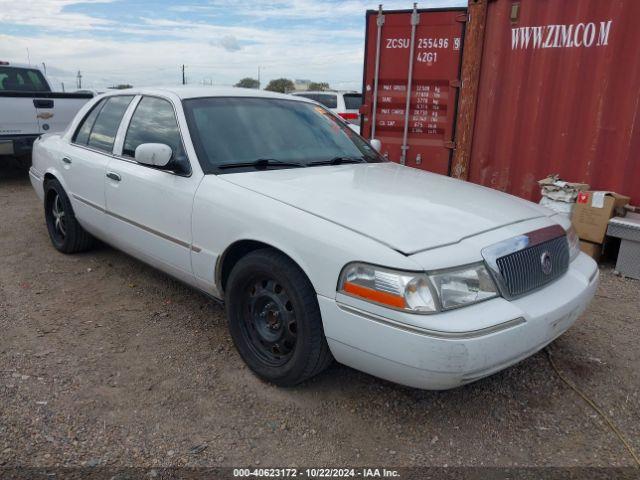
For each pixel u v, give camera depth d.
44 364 3.27
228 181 3.26
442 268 2.40
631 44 5.24
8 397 2.91
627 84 5.31
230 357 3.43
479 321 2.38
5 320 3.85
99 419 2.77
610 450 2.64
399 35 6.76
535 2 5.75
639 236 4.89
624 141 5.41
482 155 6.43
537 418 2.89
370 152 4.34
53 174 5.04
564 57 5.66
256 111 3.97
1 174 10.05
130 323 3.87
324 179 3.34
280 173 3.42
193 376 3.20
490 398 3.05
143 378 3.16
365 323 2.47
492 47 6.14
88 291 4.42
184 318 3.96
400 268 2.38
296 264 2.82
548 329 2.66
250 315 3.18
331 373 3.25
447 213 2.86
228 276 3.39
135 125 4.13
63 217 5.19
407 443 2.67
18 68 9.84
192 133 3.54
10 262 5.08
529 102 5.99
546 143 5.94
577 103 5.64
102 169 4.27
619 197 5.19
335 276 2.58
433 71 6.65
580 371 3.35
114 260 5.15
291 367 2.89
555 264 2.92
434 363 2.34
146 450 2.56
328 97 12.86
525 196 6.19
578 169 5.75
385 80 6.97
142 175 3.80
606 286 4.83
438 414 2.90
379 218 2.71
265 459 2.53
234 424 2.78
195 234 3.37
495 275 2.54
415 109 6.86
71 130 5.02
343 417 2.85
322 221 2.73
